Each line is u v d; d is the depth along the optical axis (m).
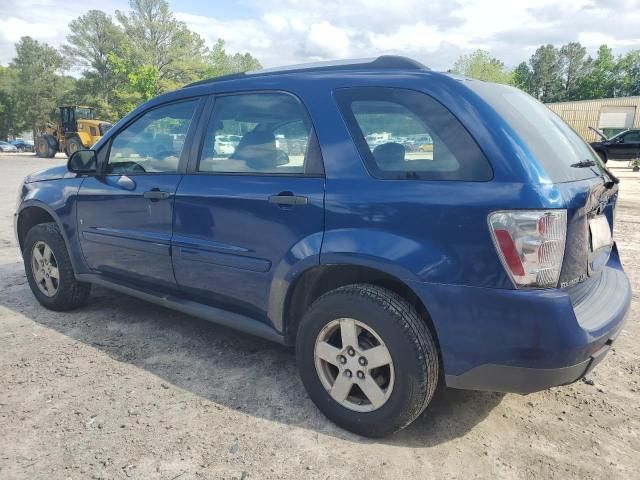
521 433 2.75
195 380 3.26
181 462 2.46
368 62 2.88
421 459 2.51
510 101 2.74
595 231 2.63
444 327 2.37
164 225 3.45
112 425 2.75
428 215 2.36
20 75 86.25
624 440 2.70
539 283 2.20
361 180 2.59
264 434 2.70
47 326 4.12
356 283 2.70
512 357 2.25
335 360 2.70
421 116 2.50
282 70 3.15
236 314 3.23
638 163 20.33
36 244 4.41
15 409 2.89
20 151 54.00
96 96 69.06
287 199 2.78
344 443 2.63
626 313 2.64
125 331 4.03
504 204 2.20
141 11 60.44
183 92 3.55
